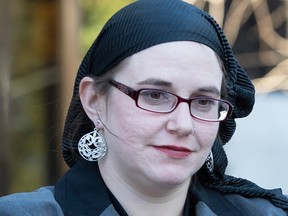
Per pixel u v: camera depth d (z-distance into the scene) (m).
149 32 2.98
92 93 3.16
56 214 3.06
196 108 3.01
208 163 3.39
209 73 3.00
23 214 2.99
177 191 3.14
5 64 8.01
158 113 2.94
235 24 10.66
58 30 8.80
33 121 8.82
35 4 8.85
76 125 3.27
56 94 8.74
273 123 8.91
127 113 2.97
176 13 3.04
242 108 3.44
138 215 3.10
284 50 11.02
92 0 8.95
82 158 3.26
